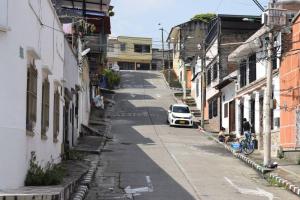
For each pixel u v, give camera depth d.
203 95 42.31
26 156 12.79
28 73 13.16
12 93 11.61
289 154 23.22
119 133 35.09
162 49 84.38
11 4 11.52
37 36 14.62
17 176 11.82
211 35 46.38
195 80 54.50
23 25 12.39
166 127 39.66
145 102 54.22
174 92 61.97
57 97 19.38
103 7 38.84
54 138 18.47
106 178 18.23
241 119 33.06
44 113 15.98
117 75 66.75
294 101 22.88
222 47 42.47
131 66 90.44
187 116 40.62
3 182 11.27
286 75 23.97
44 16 16.02
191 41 66.62
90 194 15.15
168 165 21.70
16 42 11.80
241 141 26.97
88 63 39.72
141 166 21.31
